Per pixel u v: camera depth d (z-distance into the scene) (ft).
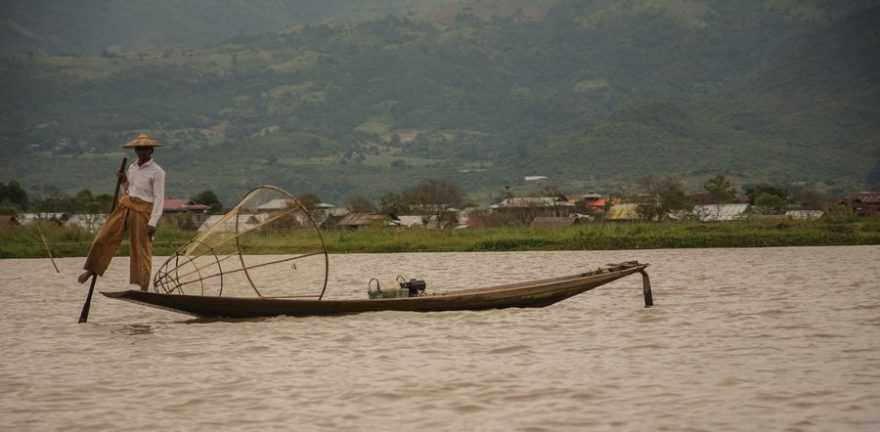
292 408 116.47
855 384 122.93
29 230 464.65
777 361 137.39
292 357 145.18
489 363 138.92
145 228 172.76
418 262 362.53
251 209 288.51
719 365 135.33
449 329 167.12
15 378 134.21
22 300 232.94
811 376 127.65
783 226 466.70
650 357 141.59
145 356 148.25
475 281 273.75
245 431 107.34
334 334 163.32
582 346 150.82
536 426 107.65
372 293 190.70
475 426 108.06
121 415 114.62
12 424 111.45
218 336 163.43
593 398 118.62
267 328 169.99
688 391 120.88
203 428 108.78
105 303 223.51
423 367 136.98
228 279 184.34
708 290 228.63
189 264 185.06
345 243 451.12
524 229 488.85
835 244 418.72
